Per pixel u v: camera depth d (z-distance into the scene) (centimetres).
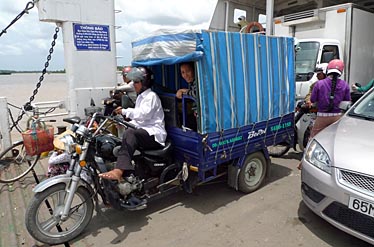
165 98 363
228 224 326
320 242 290
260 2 991
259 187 414
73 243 299
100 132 326
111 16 567
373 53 836
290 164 511
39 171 475
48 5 495
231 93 338
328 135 319
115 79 592
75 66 541
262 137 395
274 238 298
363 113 359
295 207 358
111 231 319
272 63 385
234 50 333
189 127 344
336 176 265
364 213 245
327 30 751
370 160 256
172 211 357
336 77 414
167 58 322
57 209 295
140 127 331
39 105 588
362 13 748
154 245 293
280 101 409
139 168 327
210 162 335
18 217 344
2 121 515
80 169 292
